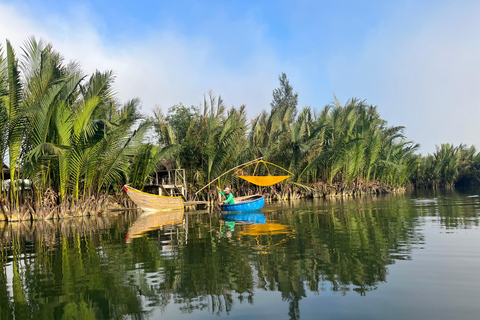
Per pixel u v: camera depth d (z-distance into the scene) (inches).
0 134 544.1
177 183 981.8
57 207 633.6
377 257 231.8
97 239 363.9
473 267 199.8
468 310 142.6
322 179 1193.4
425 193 1220.5
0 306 167.0
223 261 237.8
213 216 593.3
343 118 1119.6
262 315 145.5
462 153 1923.0
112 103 750.5
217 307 155.9
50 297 177.3
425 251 242.8
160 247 300.5
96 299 171.8
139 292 179.9
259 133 1093.8
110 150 693.9
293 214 563.8
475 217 419.8
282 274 201.6
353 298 160.1
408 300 155.1
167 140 997.2
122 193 874.1
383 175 1402.6
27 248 330.0
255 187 1063.0
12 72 530.6
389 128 1343.5
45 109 550.9
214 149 909.8
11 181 589.0
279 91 1977.1
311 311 147.8
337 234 333.1
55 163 641.6
